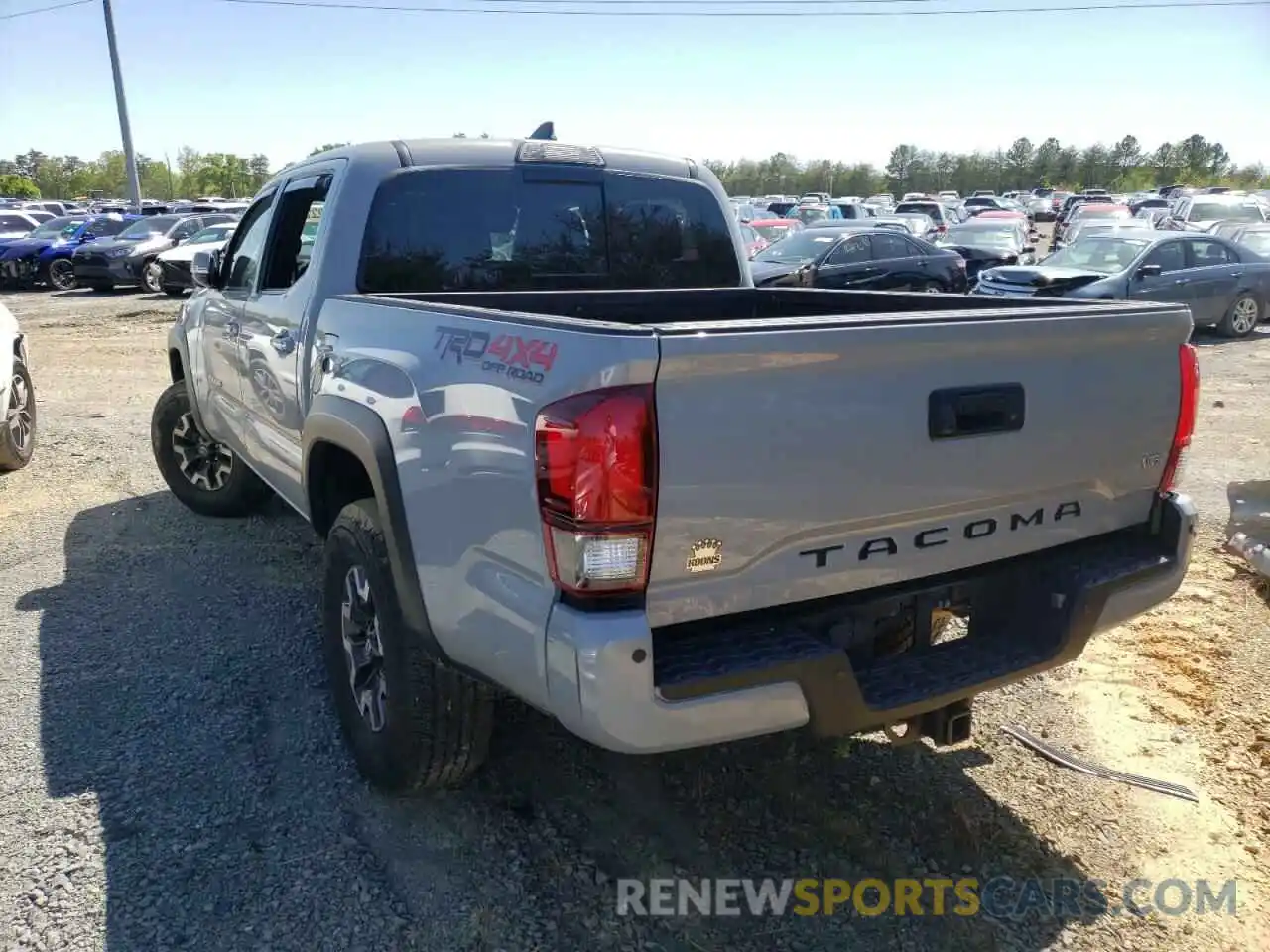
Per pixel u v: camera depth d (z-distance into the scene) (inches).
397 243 156.6
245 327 183.5
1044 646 112.5
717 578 91.7
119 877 112.0
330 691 153.0
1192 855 119.4
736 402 88.7
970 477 103.4
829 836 122.1
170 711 147.3
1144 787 132.4
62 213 1590.8
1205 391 429.4
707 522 89.3
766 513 92.0
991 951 104.3
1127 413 115.0
